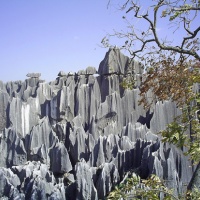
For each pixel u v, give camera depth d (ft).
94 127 129.08
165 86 35.63
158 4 30.78
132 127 125.39
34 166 107.45
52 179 101.19
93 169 104.63
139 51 35.99
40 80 150.10
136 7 31.71
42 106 139.33
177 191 88.63
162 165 92.48
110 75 135.85
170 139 27.09
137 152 108.88
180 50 33.63
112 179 98.89
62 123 134.31
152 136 118.62
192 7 30.27
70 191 95.71
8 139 120.88
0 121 138.82
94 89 136.67
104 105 131.75
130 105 134.00
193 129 30.27
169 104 127.44
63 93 135.23
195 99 29.19
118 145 115.34
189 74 32.48
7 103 140.05
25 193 92.48
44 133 126.00
